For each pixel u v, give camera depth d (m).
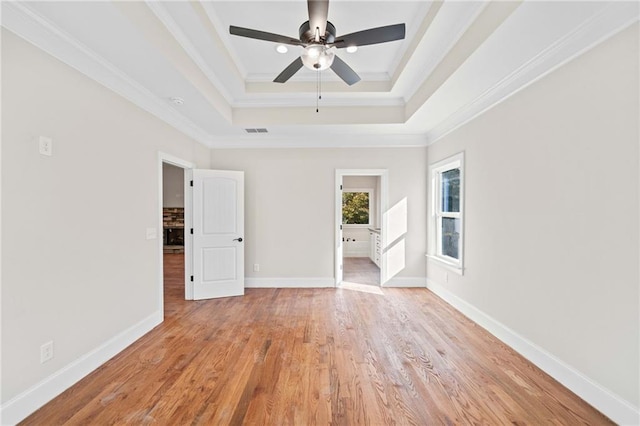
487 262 3.08
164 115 3.38
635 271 1.65
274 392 2.02
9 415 1.69
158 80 2.69
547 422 1.74
